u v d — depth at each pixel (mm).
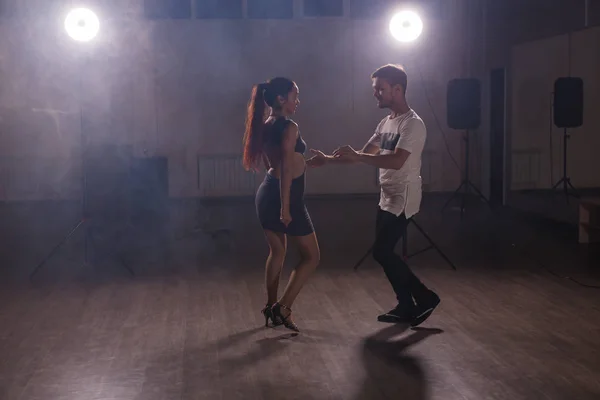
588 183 10680
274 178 3990
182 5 10117
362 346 3789
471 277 5430
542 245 6715
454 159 10711
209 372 3424
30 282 5469
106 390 3215
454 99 8688
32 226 8266
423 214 8867
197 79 10258
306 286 5191
